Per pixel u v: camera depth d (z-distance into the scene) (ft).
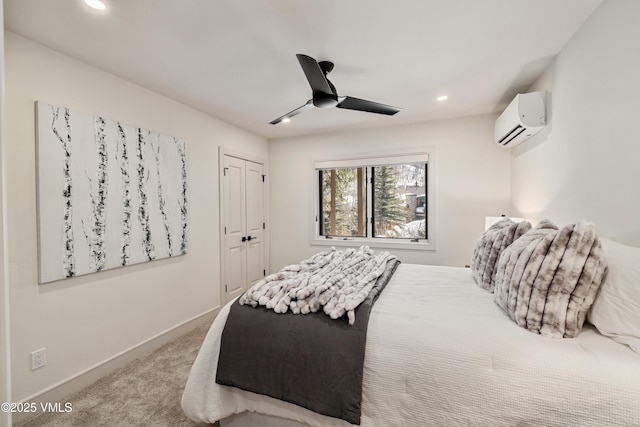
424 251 11.21
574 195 5.63
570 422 2.93
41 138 5.54
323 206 13.35
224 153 10.92
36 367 5.52
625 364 3.01
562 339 3.54
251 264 12.59
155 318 8.07
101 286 6.71
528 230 5.32
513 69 6.95
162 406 5.62
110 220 6.79
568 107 5.83
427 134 11.06
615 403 2.82
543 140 7.06
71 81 6.14
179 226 8.77
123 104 7.22
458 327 3.93
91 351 6.46
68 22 4.99
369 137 12.01
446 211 10.83
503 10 4.87
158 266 8.19
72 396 5.94
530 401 3.10
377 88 8.03
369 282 5.54
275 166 13.82
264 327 4.46
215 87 7.86
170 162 8.45
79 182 6.15
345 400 3.73
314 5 4.68
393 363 3.72
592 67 4.99
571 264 3.67
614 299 3.45
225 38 5.58
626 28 4.18
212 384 4.55
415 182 11.69
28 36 5.37
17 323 5.31
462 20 5.12
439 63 6.66
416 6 4.74
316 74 5.43
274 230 13.92
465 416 3.30
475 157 10.41
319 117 10.52
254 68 6.81
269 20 5.06
